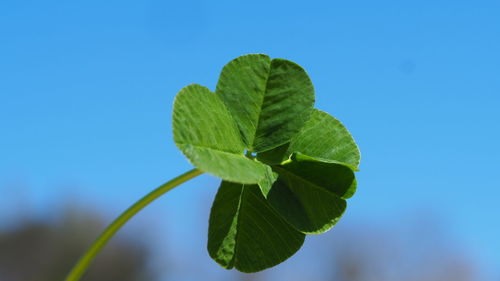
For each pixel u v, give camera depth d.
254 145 0.18
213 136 0.17
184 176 0.17
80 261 0.17
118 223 0.17
